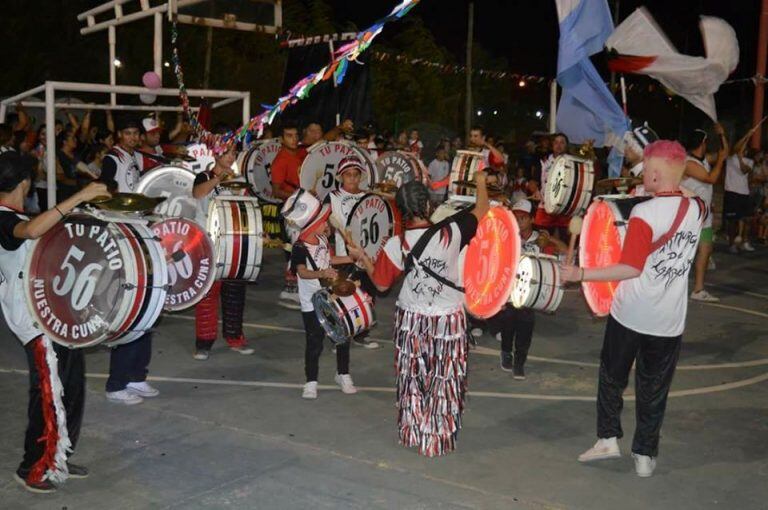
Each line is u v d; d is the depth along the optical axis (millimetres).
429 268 5723
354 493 5266
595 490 5395
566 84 9141
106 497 5164
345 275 6754
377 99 35875
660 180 5387
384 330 9430
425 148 29719
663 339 5461
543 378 7781
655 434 5562
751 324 10172
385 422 6555
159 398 7000
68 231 4883
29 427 5188
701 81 9078
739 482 5555
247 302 10609
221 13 11711
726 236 17781
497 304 6277
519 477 5574
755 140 20078
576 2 8492
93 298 4809
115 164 8047
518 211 7641
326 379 7629
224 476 5484
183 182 8062
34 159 5137
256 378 7617
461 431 6395
